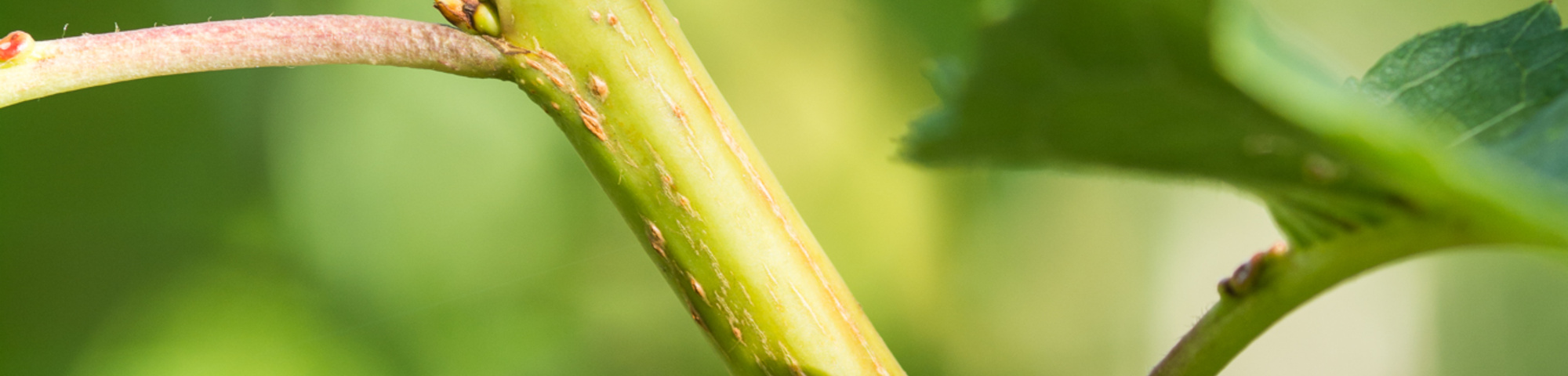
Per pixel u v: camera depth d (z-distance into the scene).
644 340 0.41
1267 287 0.13
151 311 0.37
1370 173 0.11
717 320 0.14
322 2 0.38
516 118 0.41
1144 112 0.11
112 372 0.36
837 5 0.40
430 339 0.39
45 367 0.35
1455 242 0.12
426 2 0.40
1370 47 0.46
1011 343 0.44
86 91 0.38
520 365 0.40
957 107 0.11
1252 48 0.10
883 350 0.14
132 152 0.38
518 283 0.40
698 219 0.13
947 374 0.42
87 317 0.36
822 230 0.41
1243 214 0.49
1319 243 0.12
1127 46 0.11
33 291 0.36
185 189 0.38
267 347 0.37
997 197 0.44
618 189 0.14
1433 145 0.10
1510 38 0.13
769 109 0.41
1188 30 0.10
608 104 0.13
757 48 0.41
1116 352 0.46
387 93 0.40
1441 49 0.13
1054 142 0.11
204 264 0.38
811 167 0.41
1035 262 0.45
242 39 0.13
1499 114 0.13
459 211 0.40
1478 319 0.50
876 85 0.41
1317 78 0.11
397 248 0.39
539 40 0.13
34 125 0.37
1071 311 0.45
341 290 0.39
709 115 0.14
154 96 0.38
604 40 0.13
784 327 0.13
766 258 0.13
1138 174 0.11
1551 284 0.48
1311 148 0.11
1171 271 0.48
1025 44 0.11
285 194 0.39
